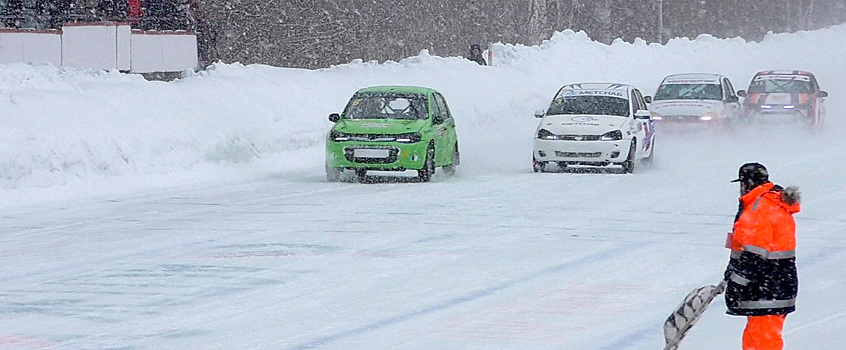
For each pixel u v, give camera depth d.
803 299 27.41
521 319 25.20
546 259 32.66
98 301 27.17
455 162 57.81
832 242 35.41
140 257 33.16
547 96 98.81
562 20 180.00
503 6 157.62
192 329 24.31
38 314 25.78
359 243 35.50
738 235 19.00
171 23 100.81
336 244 35.31
